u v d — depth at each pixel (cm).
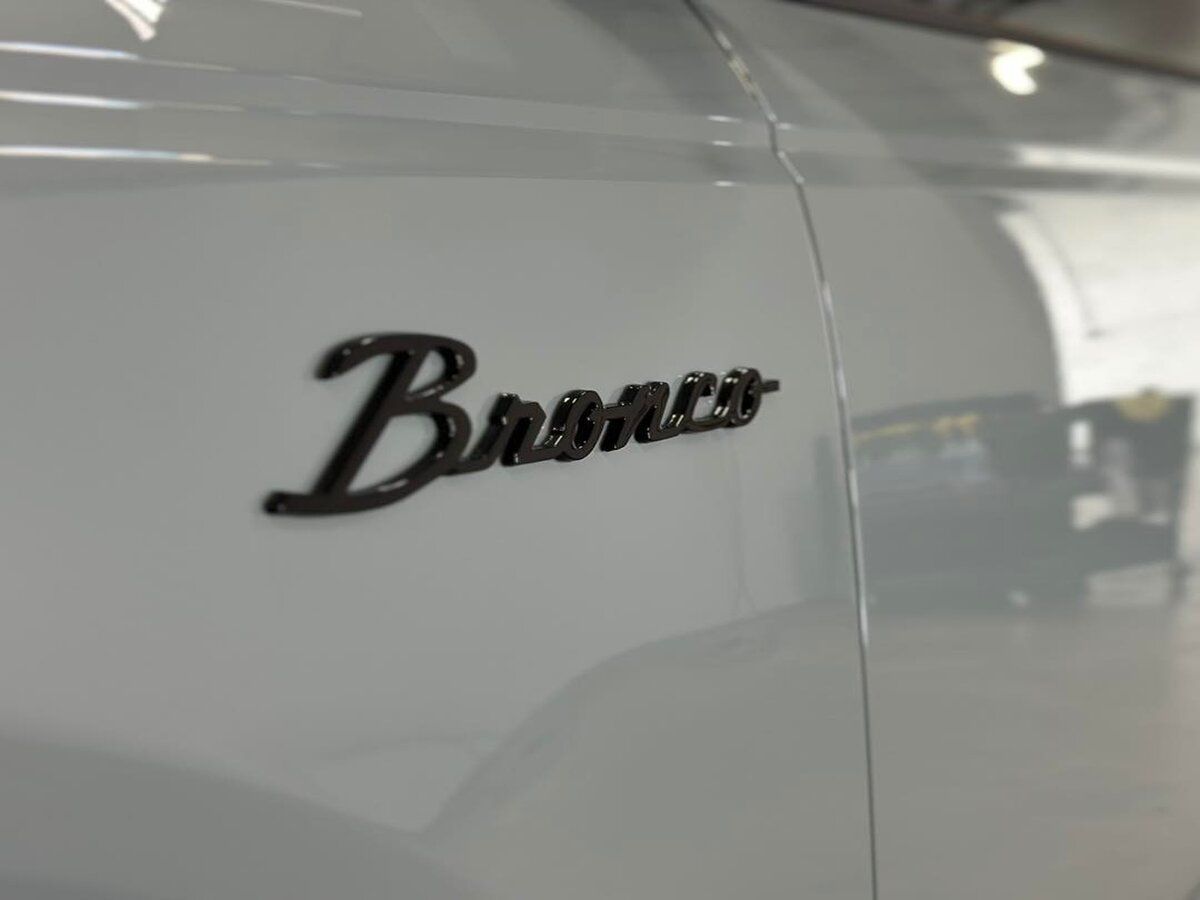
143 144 70
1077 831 134
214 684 69
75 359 65
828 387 108
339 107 80
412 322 78
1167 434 152
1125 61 175
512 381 83
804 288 108
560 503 86
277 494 71
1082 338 141
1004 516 127
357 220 77
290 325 73
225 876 69
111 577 65
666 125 102
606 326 90
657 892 92
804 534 104
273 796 71
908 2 146
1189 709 153
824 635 106
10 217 64
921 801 115
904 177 125
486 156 86
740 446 100
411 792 77
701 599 96
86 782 65
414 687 77
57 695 64
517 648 83
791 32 124
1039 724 129
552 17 98
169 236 69
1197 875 154
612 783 89
